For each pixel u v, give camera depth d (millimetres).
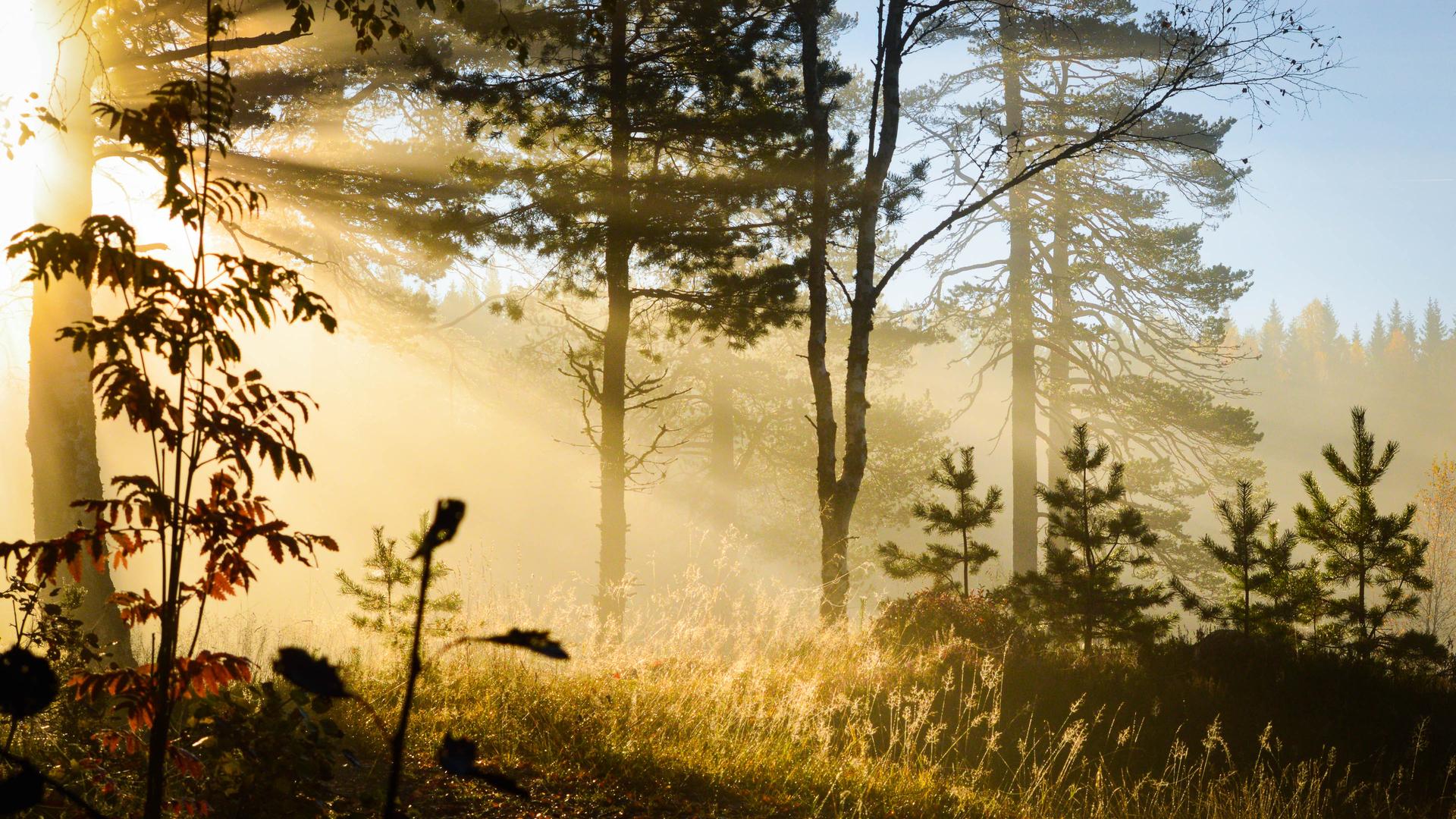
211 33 3299
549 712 6852
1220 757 9117
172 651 3150
